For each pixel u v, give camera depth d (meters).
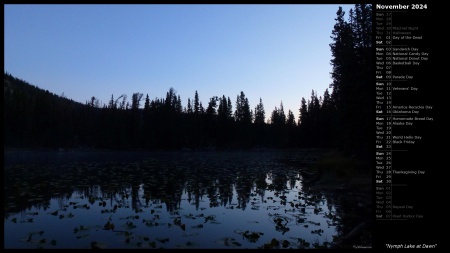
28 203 12.34
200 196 14.27
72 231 8.52
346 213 10.76
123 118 71.56
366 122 20.14
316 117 75.38
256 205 12.28
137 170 26.50
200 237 8.09
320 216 10.42
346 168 19.38
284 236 8.22
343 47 24.77
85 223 9.37
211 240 7.83
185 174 23.70
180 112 79.69
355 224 9.31
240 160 42.78
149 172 24.86
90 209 11.33
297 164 35.00
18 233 8.29
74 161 37.59
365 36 21.45
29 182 18.14
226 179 20.78
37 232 8.34
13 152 54.88
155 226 9.09
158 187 16.88
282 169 28.64
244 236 8.17
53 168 27.52
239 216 10.44
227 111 81.06
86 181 18.92
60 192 14.95
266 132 90.56
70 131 69.19
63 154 55.31
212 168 29.30
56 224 9.25
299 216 10.41
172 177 21.59
